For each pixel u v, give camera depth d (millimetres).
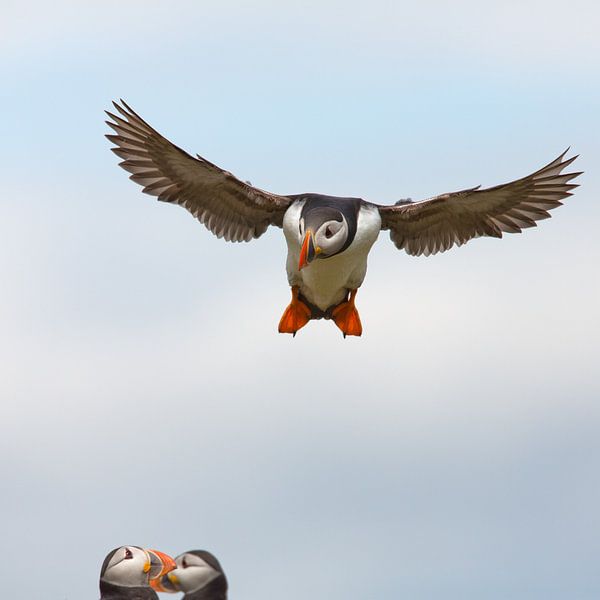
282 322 21203
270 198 20969
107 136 21000
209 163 20688
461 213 21484
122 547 19094
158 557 19094
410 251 21688
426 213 21391
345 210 20516
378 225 20734
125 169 21172
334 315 21281
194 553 18078
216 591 17953
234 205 21219
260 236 21297
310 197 20844
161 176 21203
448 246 21703
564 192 21172
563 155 20875
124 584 18859
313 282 20812
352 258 20594
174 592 18047
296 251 20594
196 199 21328
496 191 21125
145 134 20766
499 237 21641
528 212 21438
